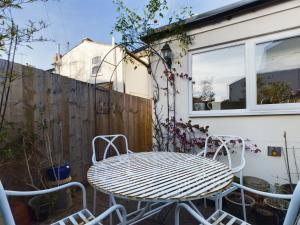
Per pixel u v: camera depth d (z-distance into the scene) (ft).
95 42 30.60
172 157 6.71
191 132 11.00
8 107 7.27
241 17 9.47
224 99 10.28
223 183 4.29
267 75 9.22
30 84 8.11
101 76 28.99
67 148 9.78
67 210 8.05
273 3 8.69
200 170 5.21
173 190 3.95
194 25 10.66
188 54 11.11
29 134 7.66
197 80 11.03
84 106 11.00
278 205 6.73
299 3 8.27
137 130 16.52
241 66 9.82
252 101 9.36
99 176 4.80
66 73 32.65
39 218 7.14
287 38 8.71
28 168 7.36
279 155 8.73
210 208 8.18
